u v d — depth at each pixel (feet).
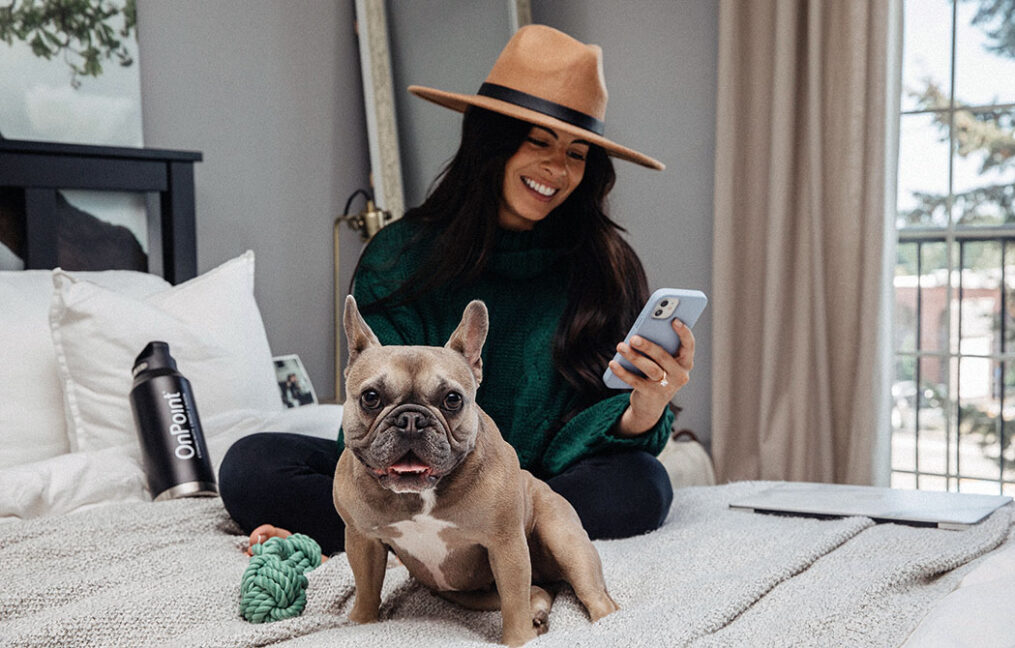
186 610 3.73
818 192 9.73
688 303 4.44
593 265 6.00
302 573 3.94
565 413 5.81
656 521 5.26
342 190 11.21
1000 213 9.77
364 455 3.01
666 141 11.10
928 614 3.17
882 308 9.51
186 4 9.39
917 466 10.45
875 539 4.74
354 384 3.07
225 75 9.80
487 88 5.99
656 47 11.09
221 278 7.25
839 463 9.97
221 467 5.23
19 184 7.34
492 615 3.83
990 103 9.70
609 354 5.86
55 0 8.09
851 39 9.52
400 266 5.98
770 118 10.19
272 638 3.45
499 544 3.29
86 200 8.18
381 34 11.25
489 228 5.87
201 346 6.57
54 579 4.16
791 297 10.21
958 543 4.58
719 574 4.06
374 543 3.54
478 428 3.23
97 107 8.42
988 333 9.94
